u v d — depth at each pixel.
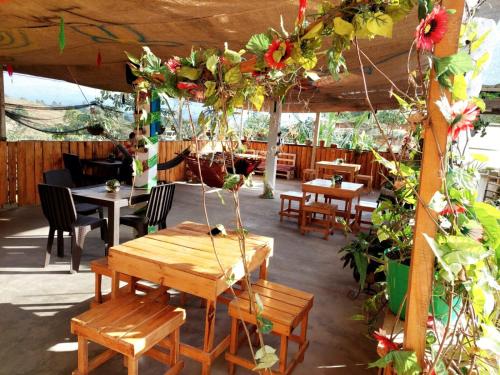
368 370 2.28
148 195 3.91
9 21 2.82
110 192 3.92
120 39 3.28
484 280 1.09
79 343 1.91
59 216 3.48
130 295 2.21
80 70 5.65
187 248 2.37
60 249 3.85
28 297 2.97
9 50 4.08
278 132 7.70
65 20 2.73
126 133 8.84
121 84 6.53
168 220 5.60
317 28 1.17
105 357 2.12
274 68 1.38
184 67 1.62
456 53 0.96
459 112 0.96
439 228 1.03
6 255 3.83
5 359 2.19
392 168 1.75
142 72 1.79
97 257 3.93
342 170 8.43
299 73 1.61
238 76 1.50
